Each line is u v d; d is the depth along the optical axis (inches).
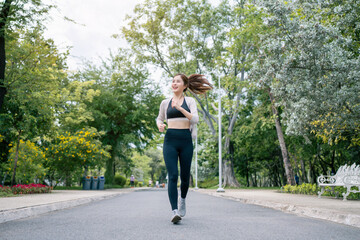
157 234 126.3
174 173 159.5
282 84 305.3
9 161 553.3
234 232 132.5
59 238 117.3
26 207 206.1
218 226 150.5
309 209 222.4
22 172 563.2
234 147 1250.6
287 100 327.0
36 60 505.0
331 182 432.8
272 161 1364.4
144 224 156.3
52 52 511.2
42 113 498.6
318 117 317.4
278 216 203.6
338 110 300.4
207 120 1077.1
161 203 333.1
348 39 283.6
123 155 1304.1
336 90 284.5
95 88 1059.9
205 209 257.8
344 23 310.3
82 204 318.7
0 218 167.9
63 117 811.4
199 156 1488.7
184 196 173.2
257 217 195.8
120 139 1157.1
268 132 966.4
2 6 418.0
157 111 1122.0
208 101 1101.1
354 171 350.6
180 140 163.3
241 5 992.2
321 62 279.1
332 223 170.2
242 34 722.8
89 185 799.1
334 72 281.1
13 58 485.7
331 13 324.8
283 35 303.0
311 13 350.9
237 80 833.5
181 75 174.2
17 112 491.2
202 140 1424.7
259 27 657.0
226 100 925.2
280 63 299.1
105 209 253.6
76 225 153.4
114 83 1103.6
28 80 497.0
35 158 579.5
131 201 374.0
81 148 698.2
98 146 740.7
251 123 1003.9
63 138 691.4
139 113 1066.1
